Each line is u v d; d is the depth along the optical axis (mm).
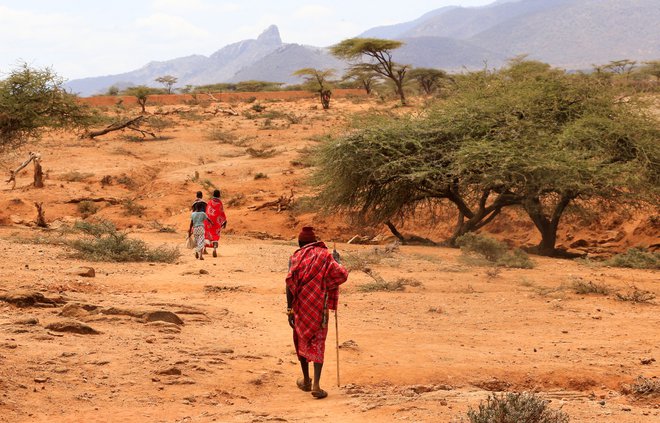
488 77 31531
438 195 30078
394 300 14117
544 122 28844
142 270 16812
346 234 32875
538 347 10211
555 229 28375
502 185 28547
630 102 28875
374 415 6504
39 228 27453
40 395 6500
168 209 34750
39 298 10703
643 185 27125
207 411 6605
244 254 20719
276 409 6914
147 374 7527
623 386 8320
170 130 62469
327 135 31016
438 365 8938
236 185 39438
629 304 14070
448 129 28531
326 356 9336
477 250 20812
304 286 7695
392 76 79188
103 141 54688
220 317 11547
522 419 5586
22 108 33281
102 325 9648
